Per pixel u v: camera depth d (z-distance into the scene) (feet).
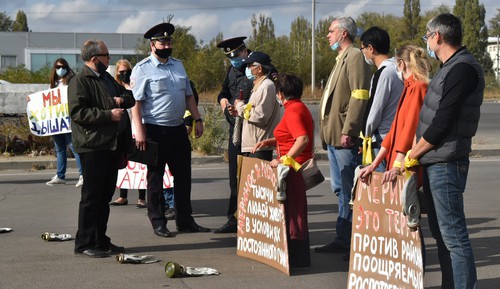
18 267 23.61
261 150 26.68
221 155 52.65
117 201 35.37
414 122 18.92
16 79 109.09
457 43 17.56
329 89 24.56
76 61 237.66
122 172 34.53
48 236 27.45
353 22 24.64
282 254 22.59
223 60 173.78
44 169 49.57
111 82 24.61
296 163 22.35
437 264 23.72
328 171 46.75
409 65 19.47
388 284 18.38
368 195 19.03
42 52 235.20
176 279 22.09
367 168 19.13
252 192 24.12
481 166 49.01
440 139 17.22
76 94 23.76
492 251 25.52
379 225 18.65
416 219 17.20
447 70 17.29
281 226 22.52
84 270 23.18
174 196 28.78
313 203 35.47
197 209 34.40
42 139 53.98
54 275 22.62
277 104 26.81
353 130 23.84
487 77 186.80
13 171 48.65
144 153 27.02
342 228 25.09
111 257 24.86
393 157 19.42
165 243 26.99
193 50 178.50
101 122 23.72
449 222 17.67
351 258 19.58
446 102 17.07
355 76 23.77
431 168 17.67
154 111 27.71
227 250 25.80
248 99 28.68
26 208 34.73
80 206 24.89
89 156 24.20
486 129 76.84
